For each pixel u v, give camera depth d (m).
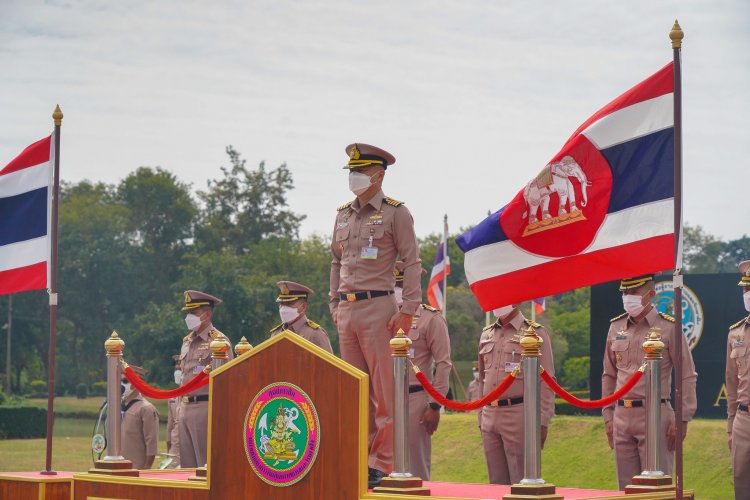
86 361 68.62
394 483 9.13
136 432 16.28
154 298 71.50
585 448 22.19
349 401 9.30
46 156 14.14
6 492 12.57
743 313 21.81
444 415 26.89
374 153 10.67
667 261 9.77
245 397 9.95
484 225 10.17
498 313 13.00
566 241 10.00
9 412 40.16
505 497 8.75
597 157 10.01
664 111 9.92
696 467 20.34
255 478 9.82
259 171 76.69
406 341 9.29
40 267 13.97
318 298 60.81
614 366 12.83
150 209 75.94
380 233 10.62
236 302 55.78
